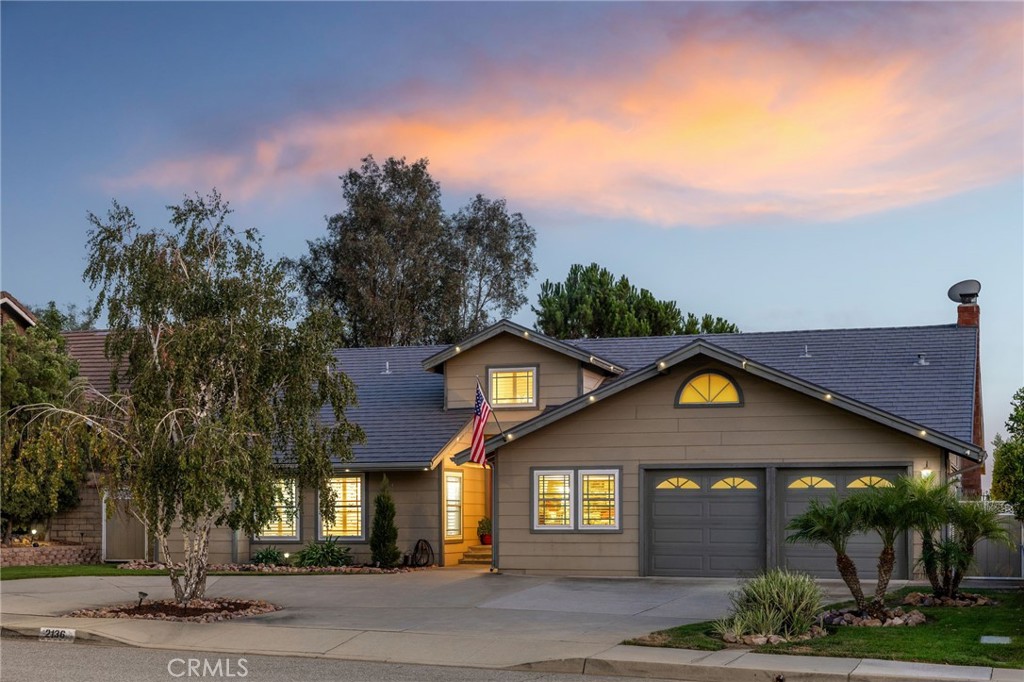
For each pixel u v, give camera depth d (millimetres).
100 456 17562
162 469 17234
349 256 53969
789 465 22812
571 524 24219
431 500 27984
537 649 14773
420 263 54750
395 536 27297
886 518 16828
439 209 55938
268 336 18516
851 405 22141
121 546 29391
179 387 17719
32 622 17219
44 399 28125
